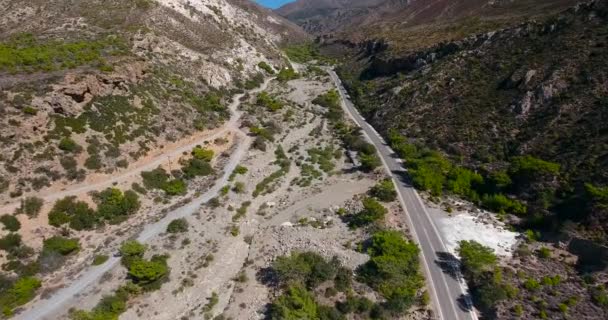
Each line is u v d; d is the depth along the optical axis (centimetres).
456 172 6134
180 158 6397
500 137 6606
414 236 4984
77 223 4678
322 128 9019
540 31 8188
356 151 7750
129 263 4338
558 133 5944
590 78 6362
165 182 5844
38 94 5278
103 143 5628
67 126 5422
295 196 6238
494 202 5519
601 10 7506
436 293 4128
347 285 4234
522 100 6806
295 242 4984
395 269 4219
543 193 5228
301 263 4384
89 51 7269
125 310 3922
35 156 4834
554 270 4291
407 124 8200
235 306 4169
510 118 6800
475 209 5591
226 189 6044
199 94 8731
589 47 6900
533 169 5431
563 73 6731
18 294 3759
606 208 4562
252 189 6278
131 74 7038
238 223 5453
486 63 8488
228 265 4728
